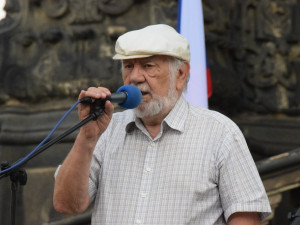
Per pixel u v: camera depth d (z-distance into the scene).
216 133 7.23
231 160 7.12
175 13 13.92
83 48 14.22
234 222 7.09
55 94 14.40
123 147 7.45
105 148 7.55
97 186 7.54
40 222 14.15
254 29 16.12
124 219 7.18
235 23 15.98
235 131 7.26
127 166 7.36
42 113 14.55
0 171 6.46
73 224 12.38
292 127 16.11
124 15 14.05
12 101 14.79
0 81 14.73
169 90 7.26
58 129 14.09
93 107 6.63
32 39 14.65
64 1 14.36
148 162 7.28
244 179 7.11
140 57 7.13
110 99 6.60
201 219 7.04
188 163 7.14
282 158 12.10
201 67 11.07
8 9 14.87
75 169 7.15
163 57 7.23
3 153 14.55
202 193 7.05
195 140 7.23
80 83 14.09
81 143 7.09
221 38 15.27
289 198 14.05
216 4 15.18
